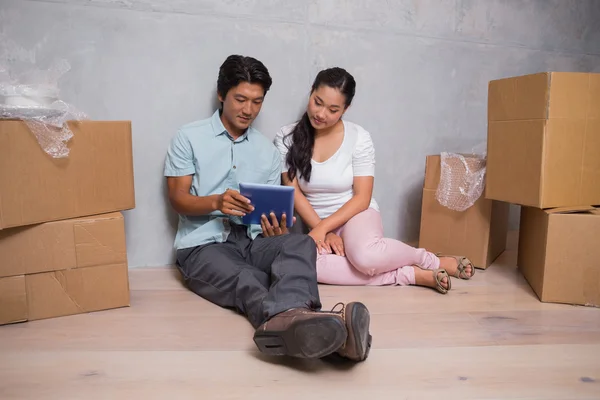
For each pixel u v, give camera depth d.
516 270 2.14
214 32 2.04
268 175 1.99
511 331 1.54
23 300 1.55
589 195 1.82
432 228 2.22
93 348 1.40
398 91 2.35
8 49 1.83
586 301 1.75
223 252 1.76
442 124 2.45
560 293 1.77
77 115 1.59
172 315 1.63
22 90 1.51
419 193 2.48
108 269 1.65
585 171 1.80
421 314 1.67
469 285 1.95
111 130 1.64
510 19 2.47
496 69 2.49
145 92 2.00
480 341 1.47
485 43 2.45
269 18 2.10
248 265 1.68
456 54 2.41
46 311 1.59
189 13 2.00
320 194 2.10
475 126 2.50
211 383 1.23
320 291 1.88
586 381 1.27
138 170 2.04
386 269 1.92
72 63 1.90
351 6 2.21
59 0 1.85
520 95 1.81
